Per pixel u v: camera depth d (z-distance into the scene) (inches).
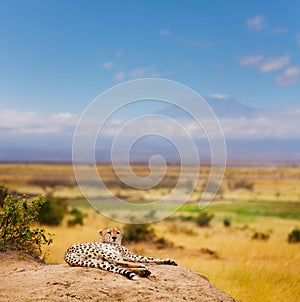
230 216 1678.2
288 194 2800.2
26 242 313.9
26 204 314.3
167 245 739.4
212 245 775.7
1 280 237.1
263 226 1366.9
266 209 1929.1
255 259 657.6
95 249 262.4
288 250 737.6
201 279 260.4
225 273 452.8
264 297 395.9
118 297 212.8
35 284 225.6
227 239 874.1
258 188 3152.1
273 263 584.1
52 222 840.9
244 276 446.3
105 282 227.0
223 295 245.8
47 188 2265.0
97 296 211.9
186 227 1077.8
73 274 235.8
